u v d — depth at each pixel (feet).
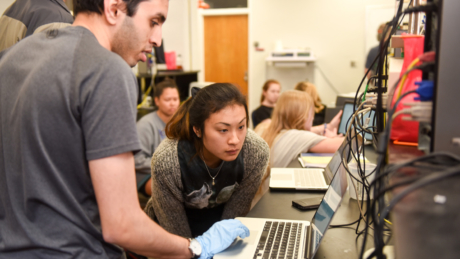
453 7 1.77
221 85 3.66
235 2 19.27
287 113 6.94
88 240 2.51
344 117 6.88
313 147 6.59
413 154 2.02
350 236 3.10
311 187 4.51
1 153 2.52
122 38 2.58
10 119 2.43
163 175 3.97
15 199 2.46
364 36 17.58
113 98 2.28
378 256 1.94
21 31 4.71
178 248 2.82
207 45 20.30
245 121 3.67
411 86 2.18
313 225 3.07
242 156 4.17
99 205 2.36
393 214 1.67
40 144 2.31
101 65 2.30
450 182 1.56
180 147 4.01
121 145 2.29
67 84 2.28
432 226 1.54
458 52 1.78
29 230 2.42
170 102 8.32
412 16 3.20
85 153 2.41
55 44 2.40
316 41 18.34
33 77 2.32
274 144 6.74
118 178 2.32
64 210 2.43
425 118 1.91
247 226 3.37
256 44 19.22
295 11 18.43
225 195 4.38
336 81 18.37
